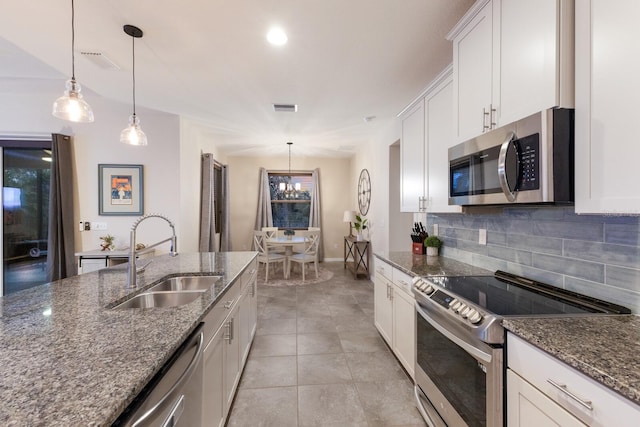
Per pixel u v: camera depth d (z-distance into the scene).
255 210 6.48
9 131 3.32
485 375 1.07
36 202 3.47
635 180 0.81
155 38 1.93
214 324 1.35
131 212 3.58
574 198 1.01
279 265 5.96
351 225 6.08
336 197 6.64
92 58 2.20
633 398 0.61
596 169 0.92
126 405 0.62
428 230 2.84
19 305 1.22
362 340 2.61
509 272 1.72
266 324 2.97
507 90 1.27
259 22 1.77
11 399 0.59
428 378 1.52
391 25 1.81
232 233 6.40
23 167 3.44
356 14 1.70
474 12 1.49
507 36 1.27
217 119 3.78
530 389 0.90
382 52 2.12
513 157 1.17
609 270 1.14
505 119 1.29
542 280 1.47
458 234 2.30
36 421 0.53
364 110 3.37
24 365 0.73
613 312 1.07
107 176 3.53
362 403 1.78
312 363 2.22
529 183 1.10
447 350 1.34
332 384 1.96
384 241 4.14
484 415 1.07
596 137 0.92
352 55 2.16
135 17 1.72
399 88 2.75
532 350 0.90
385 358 2.30
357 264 4.91
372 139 4.75
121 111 3.52
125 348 0.83
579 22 0.98
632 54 0.82
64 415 0.55
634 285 1.06
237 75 2.48
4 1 1.57
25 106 3.34
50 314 1.11
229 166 6.39
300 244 5.04
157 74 2.47
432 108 2.15
